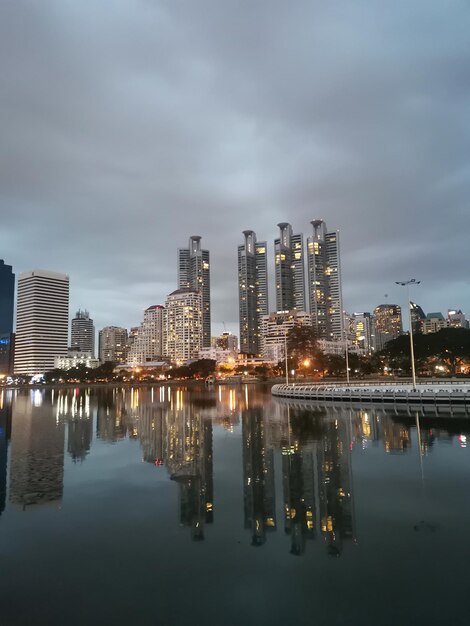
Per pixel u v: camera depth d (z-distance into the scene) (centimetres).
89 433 4506
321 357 18938
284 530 1758
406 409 5909
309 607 1204
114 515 1956
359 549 1559
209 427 4825
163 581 1362
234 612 1186
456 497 2098
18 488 2394
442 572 1383
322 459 3000
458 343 14050
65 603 1245
